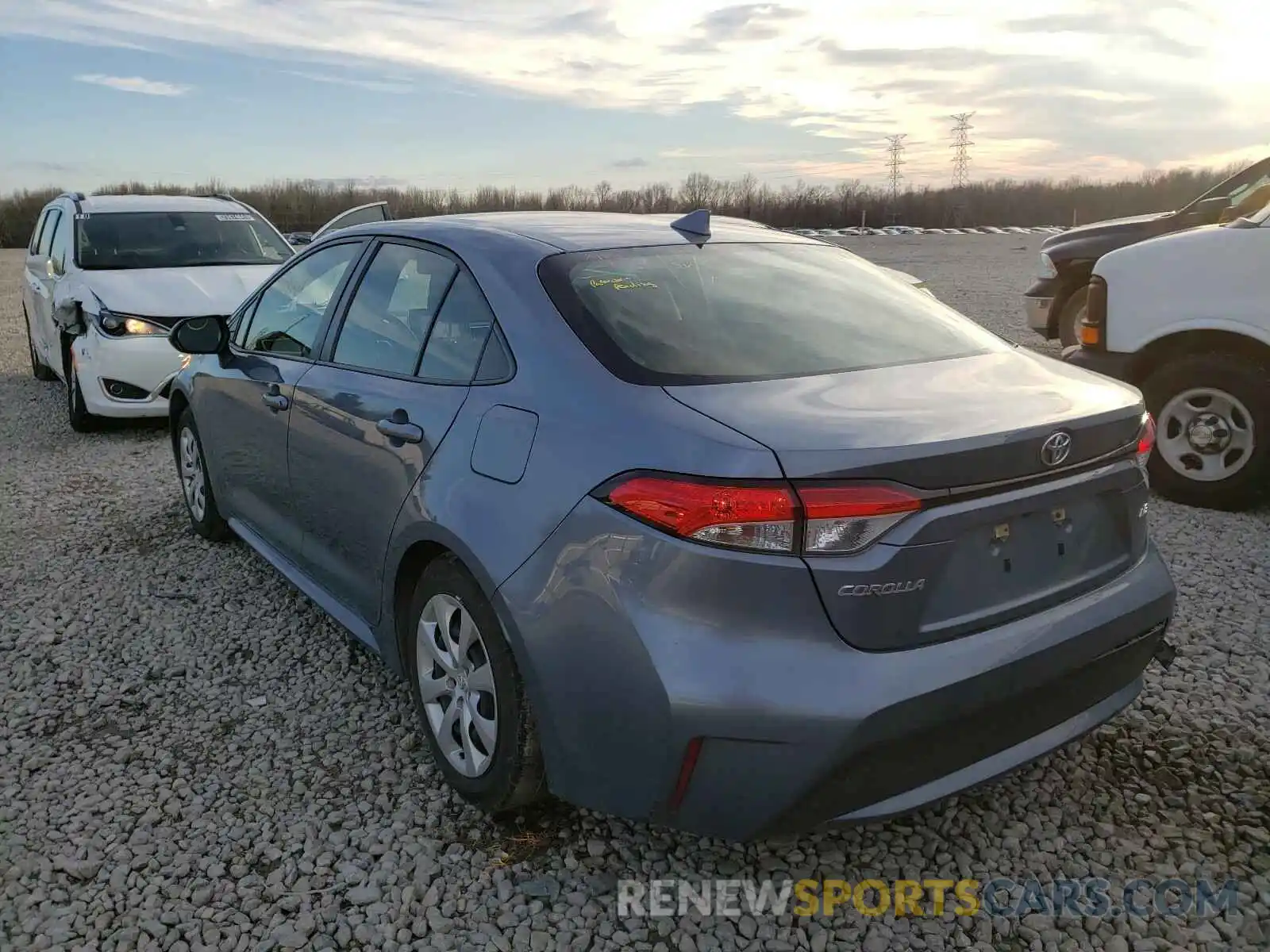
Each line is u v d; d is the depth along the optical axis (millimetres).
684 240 3266
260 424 4008
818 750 2105
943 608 2225
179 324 4277
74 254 8258
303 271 4105
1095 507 2559
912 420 2240
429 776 3078
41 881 2609
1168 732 3215
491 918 2480
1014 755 2455
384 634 3215
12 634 4125
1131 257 5512
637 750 2244
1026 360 2953
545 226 3254
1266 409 5105
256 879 2619
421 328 3129
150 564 4895
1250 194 7516
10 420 8547
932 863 2672
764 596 2109
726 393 2410
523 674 2459
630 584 2213
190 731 3365
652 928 2441
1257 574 4430
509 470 2529
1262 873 2605
